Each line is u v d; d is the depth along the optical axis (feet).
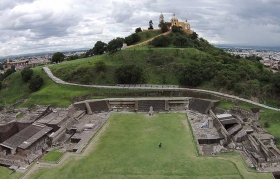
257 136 214.90
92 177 168.45
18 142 212.23
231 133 228.02
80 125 261.85
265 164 179.11
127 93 342.64
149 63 414.21
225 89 331.98
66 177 169.07
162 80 382.42
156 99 319.88
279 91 309.01
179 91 339.77
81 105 307.99
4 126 248.11
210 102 301.43
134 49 453.17
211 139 220.84
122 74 372.79
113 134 236.63
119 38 488.02
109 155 196.65
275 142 211.41
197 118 277.23
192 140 221.05
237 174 168.25
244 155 195.72
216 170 173.06
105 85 374.63
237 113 274.36
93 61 439.22
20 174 175.22
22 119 268.62
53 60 576.20
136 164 182.70
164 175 168.66
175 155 194.80
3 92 393.09
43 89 360.69
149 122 267.59
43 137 228.43
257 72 370.12
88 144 216.95
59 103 309.83
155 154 196.75
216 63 375.45
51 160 192.13
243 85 322.34
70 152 204.23
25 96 364.79
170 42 499.92
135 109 309.42
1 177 171.01
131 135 233.96
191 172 171.22
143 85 370.94
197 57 413.18
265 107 278.67
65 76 398.01
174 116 285.84
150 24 622.54
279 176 169.27
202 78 358.43
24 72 401.90
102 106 315.78
